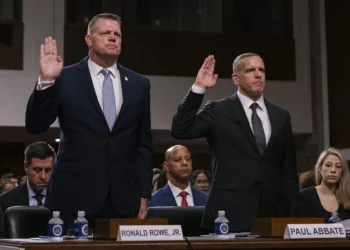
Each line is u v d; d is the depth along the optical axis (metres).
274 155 4.14
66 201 3.70
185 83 12.41
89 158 3.70
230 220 4.00
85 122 3.74
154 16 12.45
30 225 4.08
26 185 5.67
